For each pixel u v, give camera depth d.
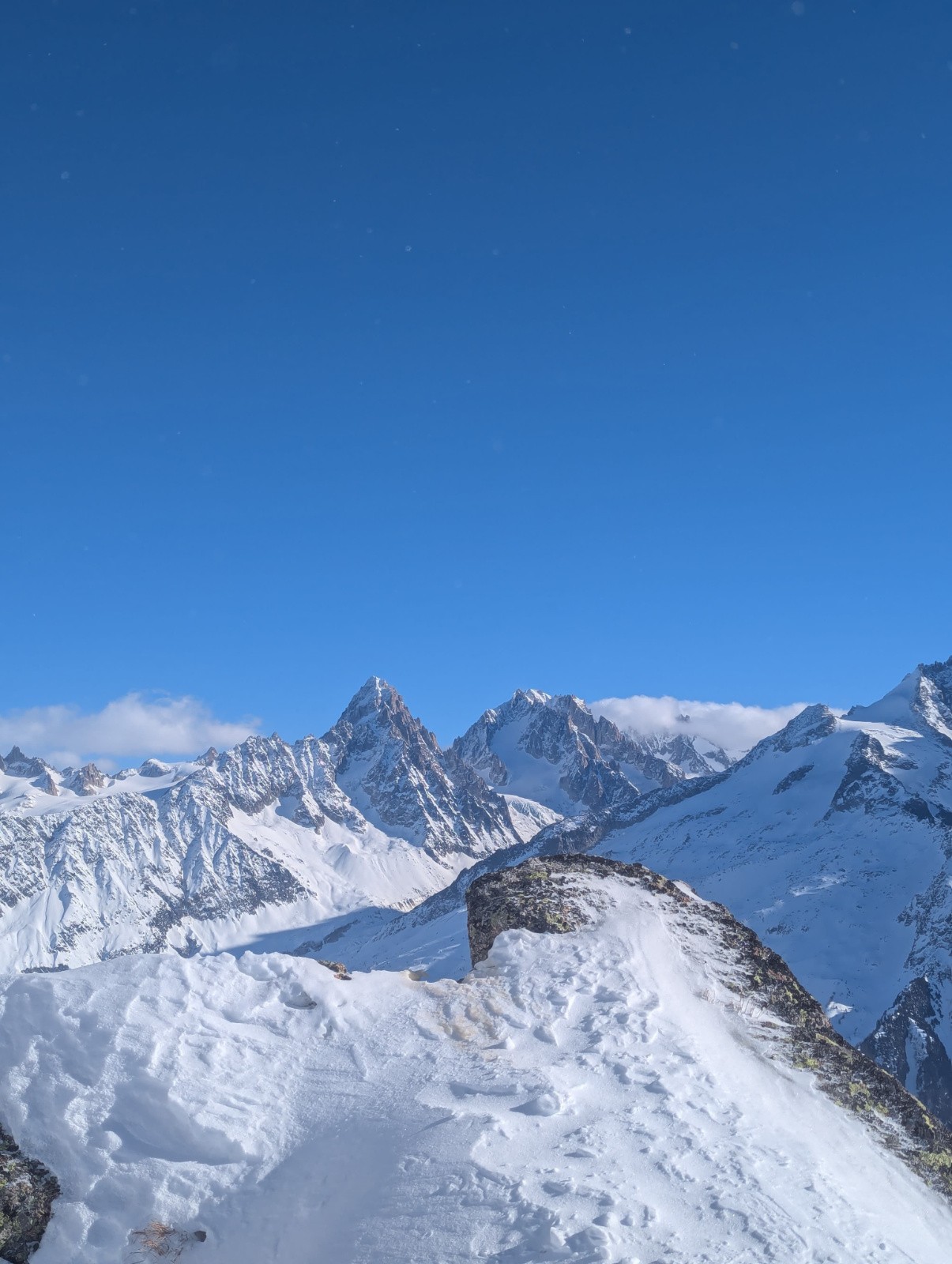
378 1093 15.14
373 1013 17.31
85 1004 15.64
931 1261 13.02
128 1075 14.72
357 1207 12.98
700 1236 12.12
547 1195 12.59
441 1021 17.23
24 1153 13.83
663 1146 13.99
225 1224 13.26
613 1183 12.92
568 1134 14.06
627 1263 11.40
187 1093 14.62
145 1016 15.70
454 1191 12.79
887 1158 15.91
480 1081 15.36
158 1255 12.88
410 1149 13.71
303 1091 15.31
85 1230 13.10
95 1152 13.84
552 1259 11.55
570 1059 16.25
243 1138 14.26
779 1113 15.92
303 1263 12.50
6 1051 14.90
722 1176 13.45
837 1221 13.05
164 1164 13.83
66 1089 14.44
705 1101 15.40
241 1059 15.55
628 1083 15.65
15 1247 12.96
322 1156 14.03
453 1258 11.79
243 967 17.58
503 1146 13.62
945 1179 16.03
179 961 16.97
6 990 15.69
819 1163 14.55
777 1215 12.77
